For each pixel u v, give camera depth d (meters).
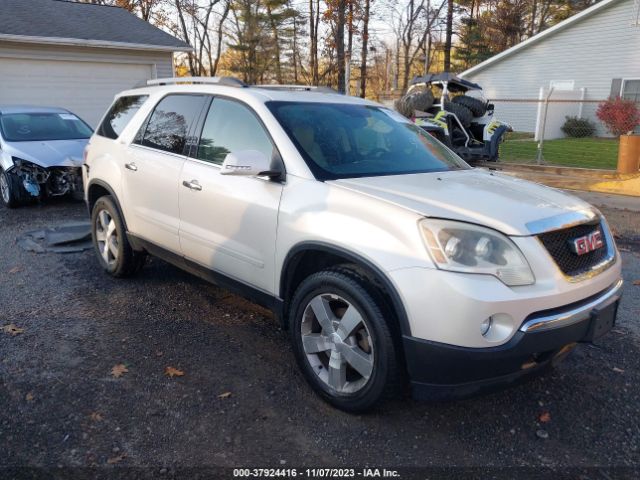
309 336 3.38
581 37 22.20
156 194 4.55
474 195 3.23
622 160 11.75
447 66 37.91
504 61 24.84
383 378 2.96
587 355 4.04
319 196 3.31
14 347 3.98
